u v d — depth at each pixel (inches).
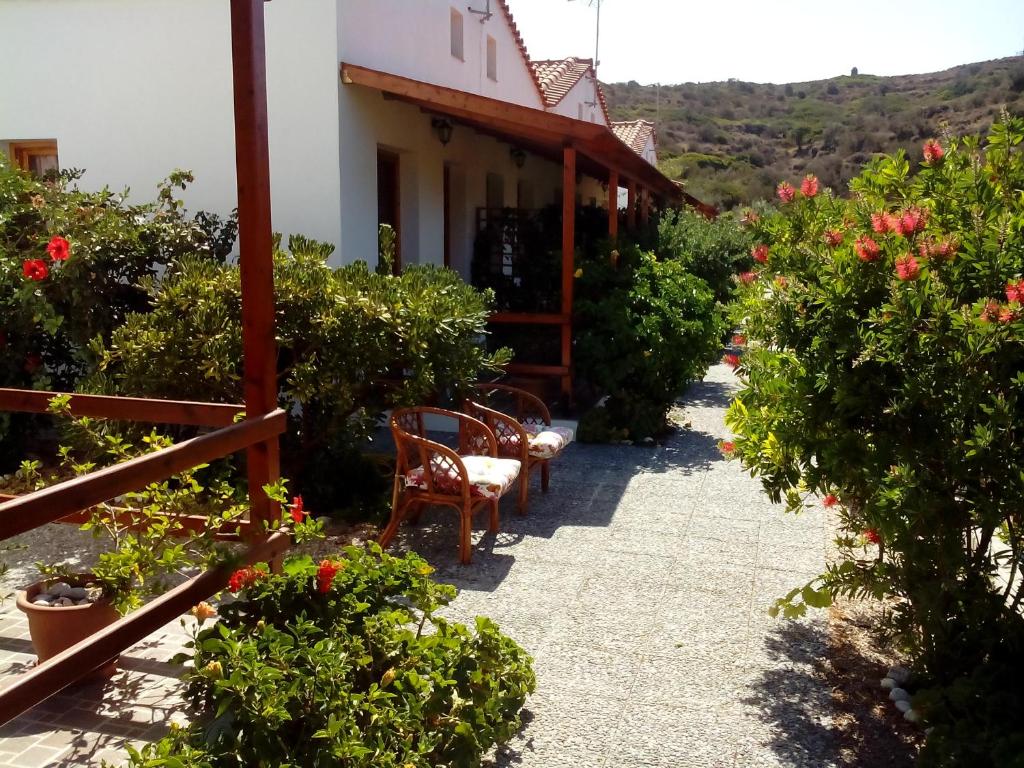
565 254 354.9
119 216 285.7
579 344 349.4
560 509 252.5
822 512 251.0
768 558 213.9
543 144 429.4
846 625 177.3
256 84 142.3
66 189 343.3
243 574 124.5
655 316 342.3
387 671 118.3
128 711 135.9
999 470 126.5
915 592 144.3
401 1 362.0
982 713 127.3
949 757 121.2
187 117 331.3
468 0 442.6
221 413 155.7
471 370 244.4
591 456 317.7
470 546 207.8
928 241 138.7
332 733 100.9
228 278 231.8
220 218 329.4
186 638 161.8
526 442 242.8
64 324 274.5
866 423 143.9
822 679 155.2
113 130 340.5
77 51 340.5
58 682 101.2
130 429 217.5
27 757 123.2
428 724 119.0
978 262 134.8
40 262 231.6
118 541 154.7
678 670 157.6
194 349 223.0
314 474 246.7
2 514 90.8
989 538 138.3
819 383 139.7
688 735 137.1
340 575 126.8
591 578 199.9
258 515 150.9
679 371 353.7
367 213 339.0
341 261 320.2
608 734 136.7
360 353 227.1
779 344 148.9
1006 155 153.3
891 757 131.8
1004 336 125.0
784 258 152.5
